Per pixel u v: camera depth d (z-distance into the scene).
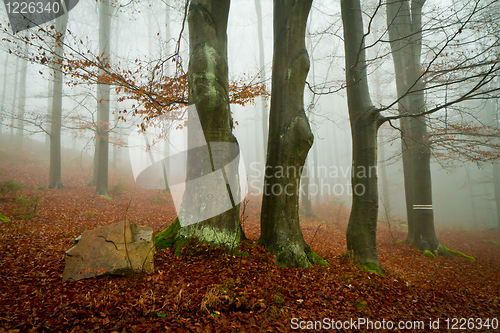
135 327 2.94
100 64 7.01
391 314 4.45
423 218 10.51
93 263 4.16
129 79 7.41
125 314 3.18
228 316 3.41
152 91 7.91
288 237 5.71
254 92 9.16
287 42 6.32
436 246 10.19
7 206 8.63
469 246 13.15
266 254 5.37
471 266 9.02
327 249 8.61
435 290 6.00
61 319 3.00
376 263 6.56
